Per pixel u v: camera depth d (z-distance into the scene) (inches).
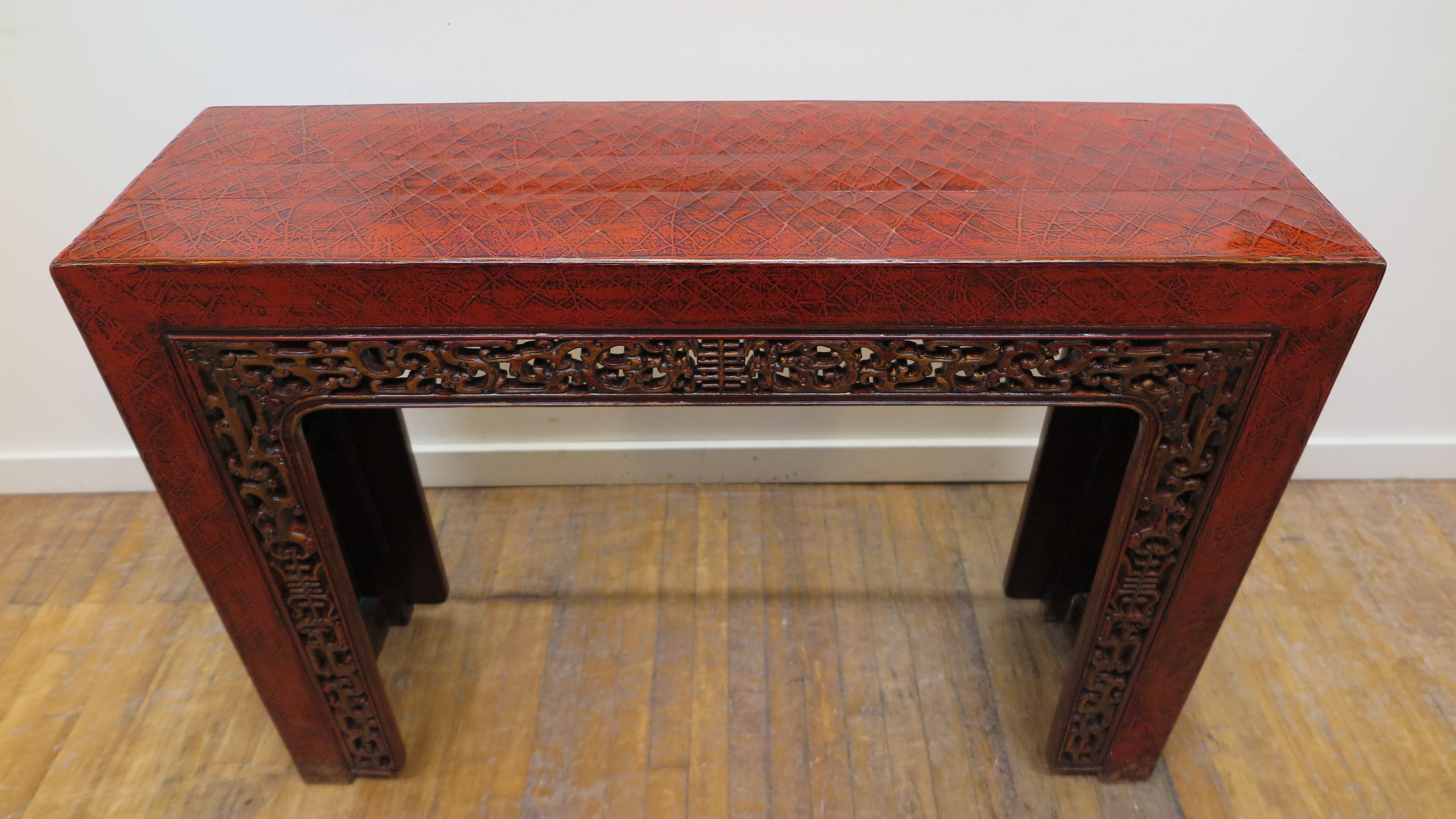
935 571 78.6
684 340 43.7
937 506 84.5
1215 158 48.8
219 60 64.6
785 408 81.7
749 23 64.6
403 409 61.7
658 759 65.1
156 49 63.6
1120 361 45.1
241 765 64.8
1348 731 66.8
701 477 86.0
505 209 44.0
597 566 78.8
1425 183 69.8
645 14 64.1
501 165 47.7
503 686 69.8
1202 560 51.8
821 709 68.1
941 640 73.0
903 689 69.5
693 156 48.8
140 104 65.7
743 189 45.8
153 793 63.1
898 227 42.9
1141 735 61.1
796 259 40.8
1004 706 68.6
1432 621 74.3
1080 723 60.7
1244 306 42.1
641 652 72.0
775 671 70.6
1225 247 41.4
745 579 77.7
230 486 48.4
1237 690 69.3
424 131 50.9
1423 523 82.7
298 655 56.0
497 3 63.2
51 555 79.1
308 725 60.1
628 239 42.0
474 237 42.1
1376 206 71.4
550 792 63.4
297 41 64.3
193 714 67.6
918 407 81.8
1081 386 45.8
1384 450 85.0
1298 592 76.5
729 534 81.6
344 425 60.7
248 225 42.6
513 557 79.6
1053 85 67.6
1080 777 64.5
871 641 72.8
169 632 73.0
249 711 67.8
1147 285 41.4
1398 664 71.1
